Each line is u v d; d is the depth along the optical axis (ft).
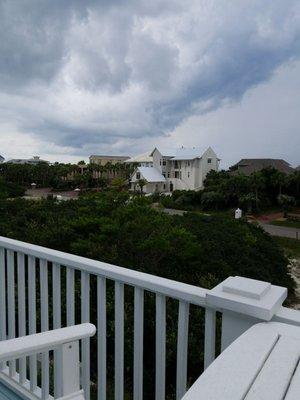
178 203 130.41
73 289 5.82
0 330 7.59
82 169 224.74
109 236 39.52
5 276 7.62
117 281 5.06
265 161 178.29
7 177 213.66
